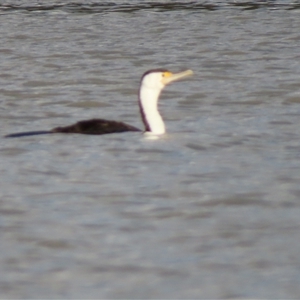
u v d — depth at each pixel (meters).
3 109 20.88
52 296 10.73
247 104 21.38
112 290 10.88
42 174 15.33
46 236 12.44
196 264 11.55
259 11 38.03
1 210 13.48
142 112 17.94
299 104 21.36
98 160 16.11
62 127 18.23
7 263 11.62
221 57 28.39
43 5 40.00
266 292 10.81
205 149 16.95
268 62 27.31
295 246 12.09
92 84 24.14
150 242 12.24
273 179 14.98
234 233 12.55
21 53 29.16
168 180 14.95
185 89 23.31
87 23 35.31
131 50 29.75
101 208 13.57
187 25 34.81
